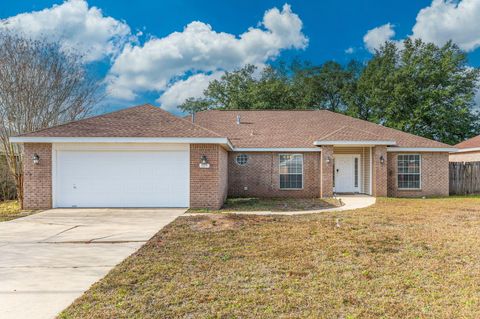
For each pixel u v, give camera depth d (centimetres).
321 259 611
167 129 1327
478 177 1966
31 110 1847
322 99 4188
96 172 1301
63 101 2064
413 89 3231
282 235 800
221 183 1416
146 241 762
